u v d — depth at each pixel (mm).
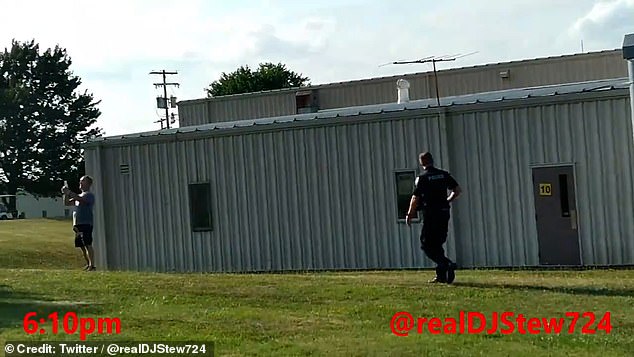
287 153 23141
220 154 24016
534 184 20531
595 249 19969
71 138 77875
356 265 22312
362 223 22281
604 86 20500
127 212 25312
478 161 21047
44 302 12039
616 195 19781
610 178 19828
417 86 34562
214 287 13414
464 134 21203
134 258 25203
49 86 78188
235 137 23781
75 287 13523
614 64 31484
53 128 77500
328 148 22641
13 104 75188
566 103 20203
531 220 20547
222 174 23984
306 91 36188
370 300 12188
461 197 21203
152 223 24953
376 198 22125
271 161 23344
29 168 76938
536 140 20500
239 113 38438
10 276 15188
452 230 21219
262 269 23422
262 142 23453
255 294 12719
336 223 22562
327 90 36000
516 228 20688
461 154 21219
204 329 10203
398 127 21859
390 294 12656
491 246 20906
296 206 23031
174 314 11086
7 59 78000
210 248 24141
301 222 22969
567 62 32219
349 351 9141
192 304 11906
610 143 19812
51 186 76938
